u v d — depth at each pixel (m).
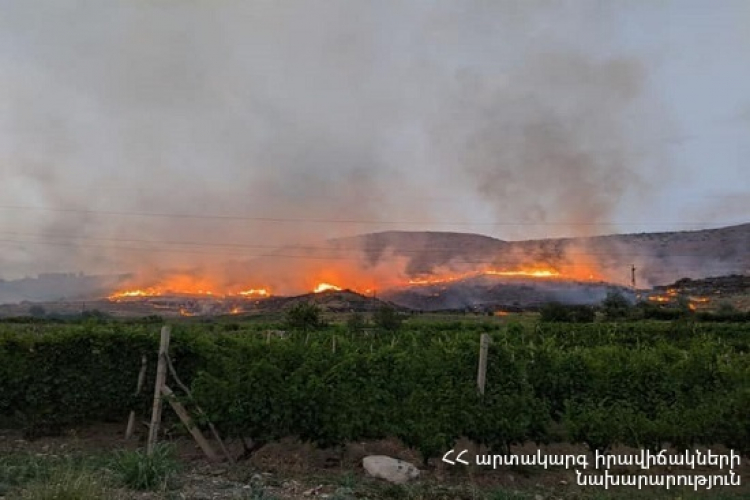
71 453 10.10
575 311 59.06
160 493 7.60
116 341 11.78
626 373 11.13
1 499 6.84
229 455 9.91
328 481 8.78
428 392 10.07
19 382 11.62
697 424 9.95
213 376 10.79
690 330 37.69
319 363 10.27
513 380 10.20
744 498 8.52
